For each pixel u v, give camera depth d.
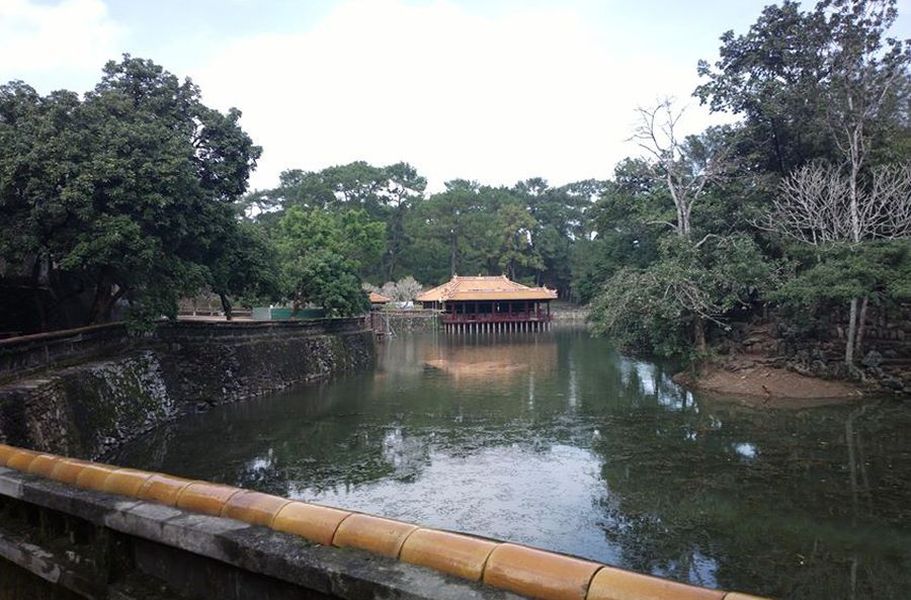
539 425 18.61
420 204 75.94
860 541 9.72
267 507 2.80
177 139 17.95
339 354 32.94
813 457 14.45
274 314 37.81
